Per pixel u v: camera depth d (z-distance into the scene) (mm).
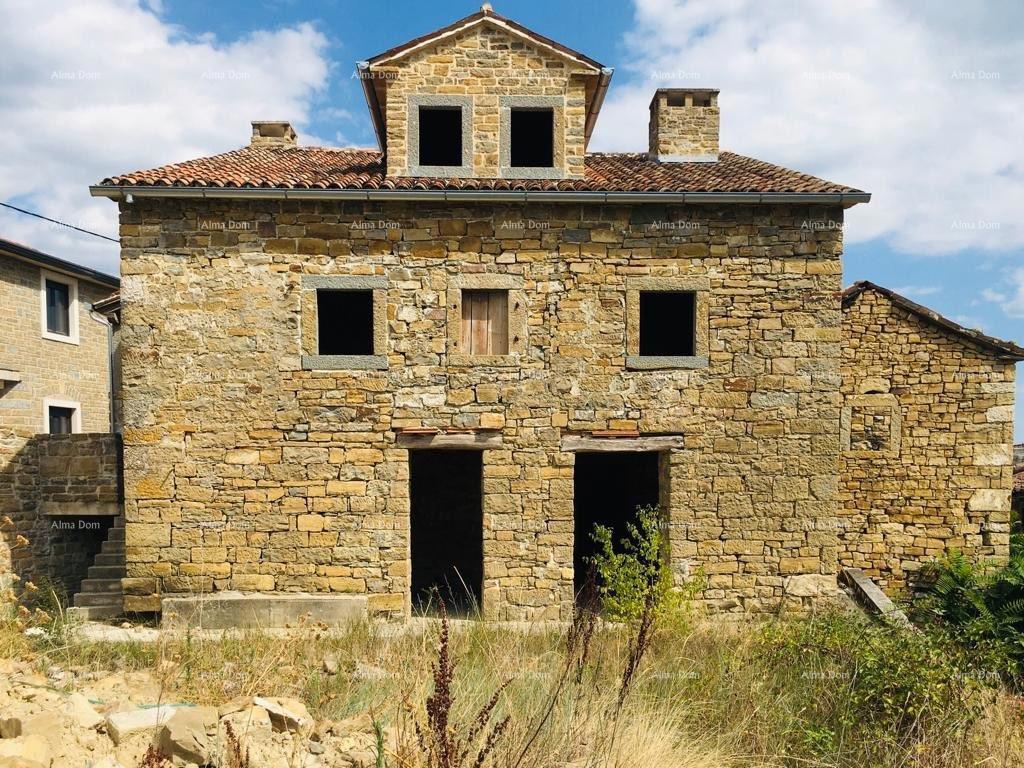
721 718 5887
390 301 9547
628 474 13422
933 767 5113
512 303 9609
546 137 13070
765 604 9633
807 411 9719
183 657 6785
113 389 16891
